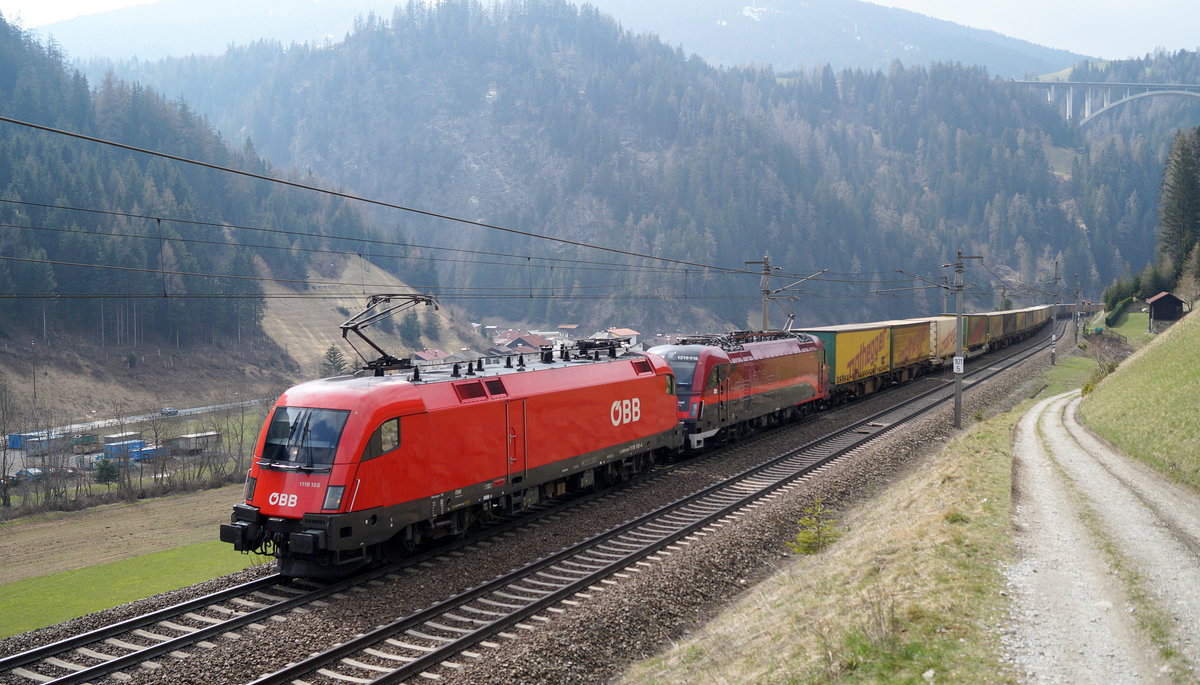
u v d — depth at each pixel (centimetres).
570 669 1264
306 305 15075
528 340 14312
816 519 2202
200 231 14975
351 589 1567
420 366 2061
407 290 17162
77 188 13650
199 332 13012
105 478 5772
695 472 2738
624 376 2494
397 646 1305
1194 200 11856
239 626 1377
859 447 3219
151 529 3912
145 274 12456
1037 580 1320
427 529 1786
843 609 1234
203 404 11300
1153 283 11650
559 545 1889
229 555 2486
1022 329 9519
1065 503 1969
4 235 11769
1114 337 9188
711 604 1605
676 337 3362
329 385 1702
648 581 1603
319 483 1558
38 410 9825
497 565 1736
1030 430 3575
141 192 14538
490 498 1934
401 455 1667
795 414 3956
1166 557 1468
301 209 18900
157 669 1214
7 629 1838
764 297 4053
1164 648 1022
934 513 1803
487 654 1277
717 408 3055
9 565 3225
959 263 3884
